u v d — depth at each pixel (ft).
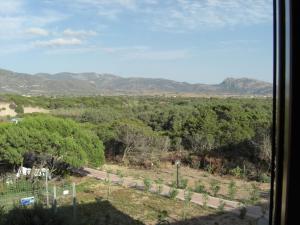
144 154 86.99
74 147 66.90
